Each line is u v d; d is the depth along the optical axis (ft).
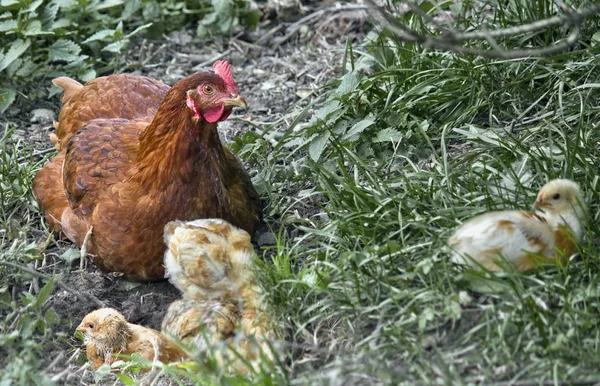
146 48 40.19
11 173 32.45
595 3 31.07
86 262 28.81
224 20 40.86
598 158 26.53
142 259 26.91
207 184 26.58
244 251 25.30
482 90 30.58
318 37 40.57
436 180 26.27
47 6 38.68
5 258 27.61
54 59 37.37
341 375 20.90
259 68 39.37
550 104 30.17
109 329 24.72
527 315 21.36
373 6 22.65
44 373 24.29
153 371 23.77
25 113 36.83
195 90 25.89
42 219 30.58
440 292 22.49
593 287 21.57
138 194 26.53
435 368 20.77
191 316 24.03
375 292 23.45
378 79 32.14
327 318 23.32
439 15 36.42
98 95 31.50
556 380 19.45
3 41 38.32
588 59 30.32
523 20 32.22
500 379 20.36
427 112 31.32
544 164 26.81
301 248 26.21
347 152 28.25
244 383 20.98
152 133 26.58
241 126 35.29
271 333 23.18
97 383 24.29
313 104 32.83
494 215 22.68
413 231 25.50
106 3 39.60
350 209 26.91
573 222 22.71
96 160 27.73
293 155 31.96
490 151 28.19
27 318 24.79
